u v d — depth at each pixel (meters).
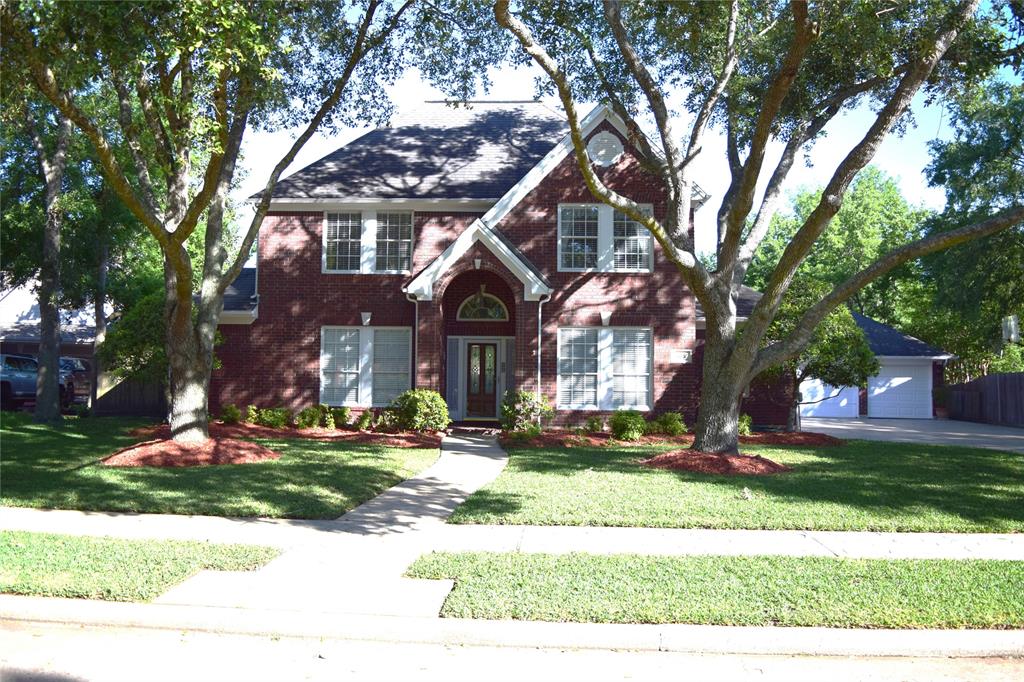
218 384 22.28
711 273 14.80
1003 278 30.28
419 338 20.70
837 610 6.04
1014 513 10.01
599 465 14.35
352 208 22.45
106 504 10.03
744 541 8.58
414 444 18.00
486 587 6.59
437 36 17.55
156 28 10.64
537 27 16.17
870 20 12.46
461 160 23.55
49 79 10.66
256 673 5.20
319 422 21.48
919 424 29.28
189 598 6.37
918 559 7.70
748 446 18.05
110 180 12.27
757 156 12.98
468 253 20.56
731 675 5.27
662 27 15.27
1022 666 5.45
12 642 5.73
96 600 6.27
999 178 28.89
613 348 21.39
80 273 26.41
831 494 11.20
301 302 22.41
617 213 21.47
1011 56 14.48
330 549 8.12
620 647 5.70
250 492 11.04
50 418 21.23
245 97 13.38
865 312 47.44
